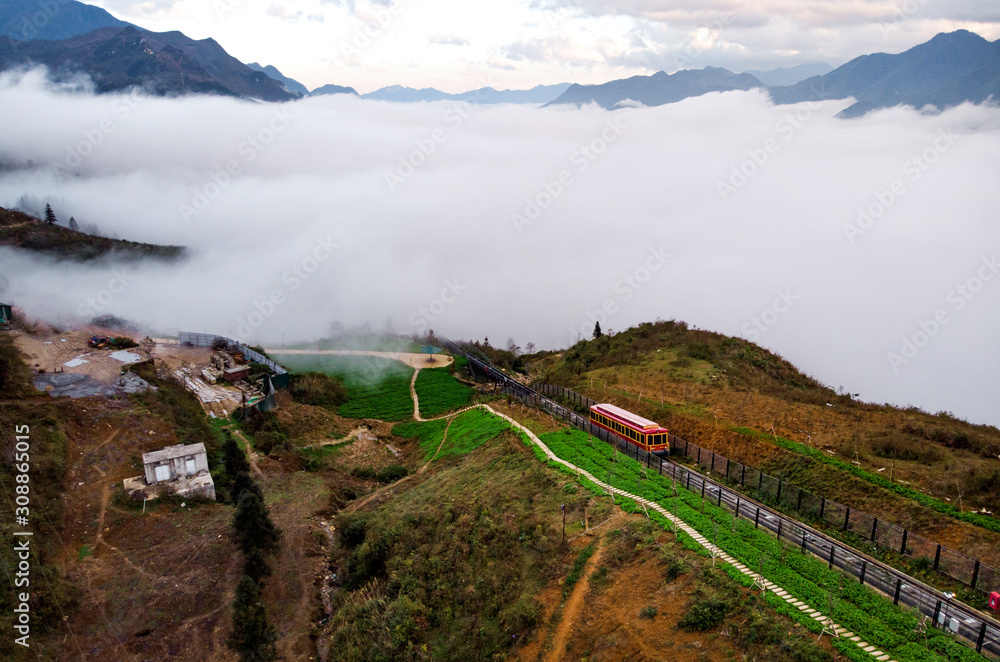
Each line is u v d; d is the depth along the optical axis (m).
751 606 43.06
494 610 53.84
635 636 44.34
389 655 52.94
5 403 85.75
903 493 59.84
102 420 90.56
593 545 54.75
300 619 63.91
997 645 39.59
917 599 45.44
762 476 66.19
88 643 58.31
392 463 109.25
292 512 83.00
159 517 75.19
